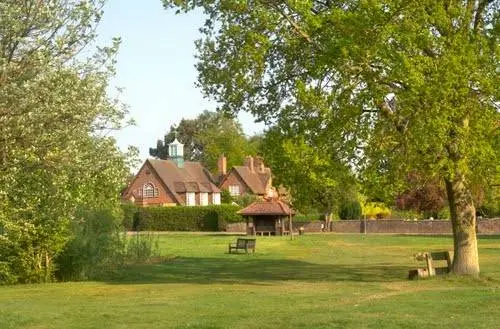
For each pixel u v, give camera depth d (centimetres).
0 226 1872
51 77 1555
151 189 10844
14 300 2150
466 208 2567
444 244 5325
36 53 1544
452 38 2117
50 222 2277
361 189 2245
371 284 2519
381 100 2172
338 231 8056
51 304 2000
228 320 1540
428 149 2123
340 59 2098
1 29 1519
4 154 1522
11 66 1518
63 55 1631
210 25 2445
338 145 2219
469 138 2064
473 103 2097
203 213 9031
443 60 2025
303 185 2308
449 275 2569
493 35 2161
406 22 2075
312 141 2242
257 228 7681
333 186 2238
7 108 1512
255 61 2300
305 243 5816
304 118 2277
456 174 2217
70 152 1573
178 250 5053
